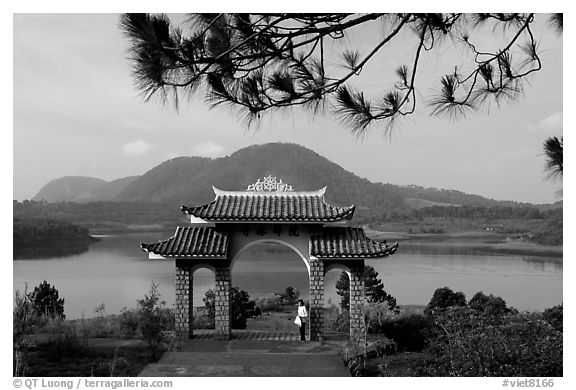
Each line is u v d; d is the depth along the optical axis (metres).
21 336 13.09
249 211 16.22
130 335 16.12
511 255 78.69
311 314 16.06
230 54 6.61
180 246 15.94
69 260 68.75
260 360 13.52
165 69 6.01
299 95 7.00
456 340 11.27
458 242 102.12
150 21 5.84
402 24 6.77
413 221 133.62
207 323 19.77
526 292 41.41
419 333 14.99
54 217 152.38
